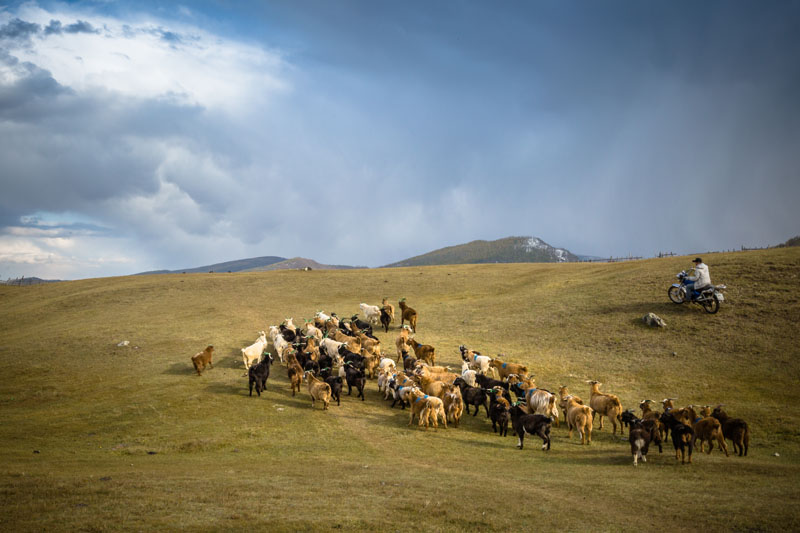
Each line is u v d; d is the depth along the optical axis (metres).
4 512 9.76
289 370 25.23
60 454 16.66
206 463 15.67
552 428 21.62
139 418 21.30
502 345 34.72
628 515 10.55
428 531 9.50
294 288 61.19
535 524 10.01
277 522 9.58
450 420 22.27
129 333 40.03
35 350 36.00
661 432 19.11
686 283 36.47
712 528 9.70
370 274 68.94
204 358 28.64
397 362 31.09
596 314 38.84
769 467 15.23
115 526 9.11
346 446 18.22
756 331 31.62
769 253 45.97
